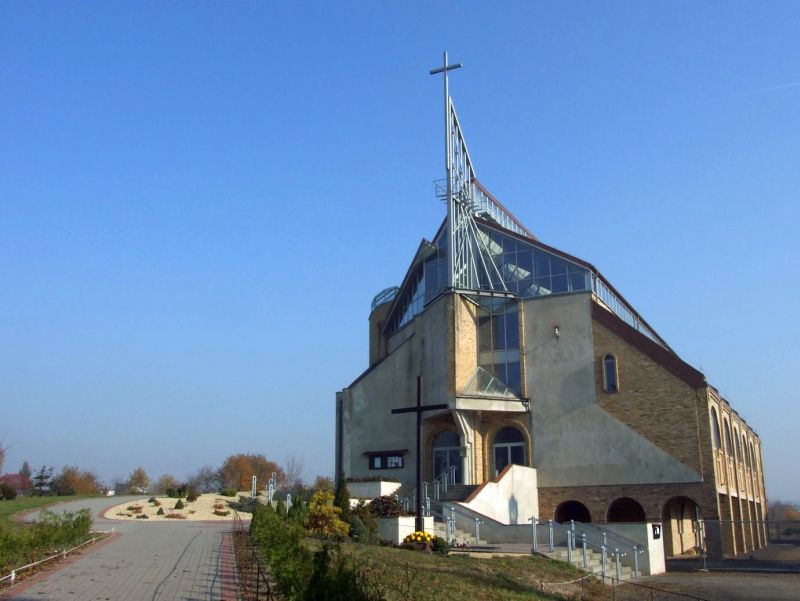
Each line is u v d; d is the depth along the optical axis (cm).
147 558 2336
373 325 6159
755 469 6228
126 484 11262
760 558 4434
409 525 3269
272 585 1809
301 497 3142
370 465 4866
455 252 4781
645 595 2769
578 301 4600
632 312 5947
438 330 4619
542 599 2286
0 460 4922
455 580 2281
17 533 2066
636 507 4572
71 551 2456
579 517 4547
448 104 4878
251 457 11462
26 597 1672
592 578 2883
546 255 4794
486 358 4719
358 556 2419
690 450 4134
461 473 4416
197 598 1661
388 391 4931
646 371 4334
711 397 4356
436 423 4688
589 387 4456
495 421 4600
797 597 2719
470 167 5109
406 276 5453
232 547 2623
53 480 9088
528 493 4316
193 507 4794
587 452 4375
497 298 4750
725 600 2655
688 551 4862
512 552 3139
